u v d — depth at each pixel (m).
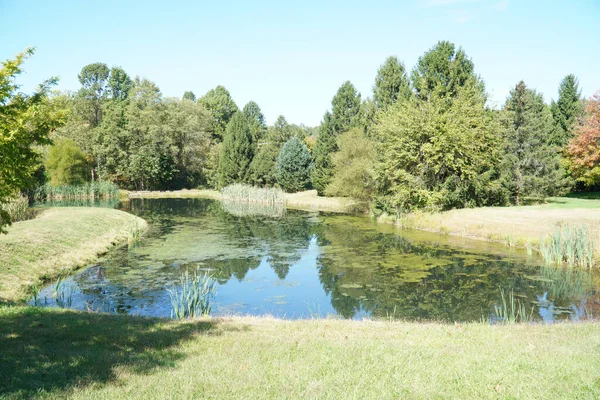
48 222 22.97
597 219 22.95
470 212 30.28
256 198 55.75
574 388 5.36
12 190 9.93
